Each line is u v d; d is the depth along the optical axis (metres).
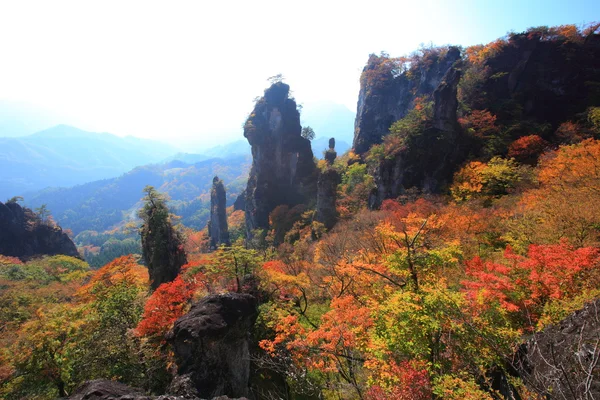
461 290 15.74
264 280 26.17
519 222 25.69
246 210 100.88
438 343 11.41
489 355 10.46
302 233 64.31
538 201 28.02
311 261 36.88
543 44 73.25
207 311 15.34
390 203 49.00
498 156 52.47
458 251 14.15
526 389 8.16
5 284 57.34
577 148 37.72
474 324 10.97
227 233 105.81
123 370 18.89
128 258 36.47
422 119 60.78
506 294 13.60
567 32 73.44
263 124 92.12
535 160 51.41
